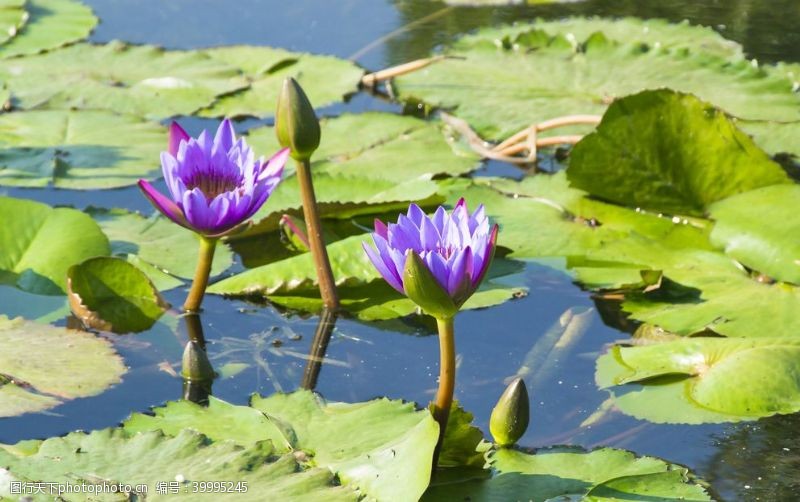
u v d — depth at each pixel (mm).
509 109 5848
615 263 4227
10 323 3658
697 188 4539
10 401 3131
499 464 2904
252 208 3584
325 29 7398
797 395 3205
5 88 6133
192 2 7949
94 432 2869
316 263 3939
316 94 6180
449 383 2758
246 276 4082
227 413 3105
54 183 4910
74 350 3498
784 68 5996
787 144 5062
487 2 7844
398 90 6160
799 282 3869
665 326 3736
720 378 3291
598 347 3715
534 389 3451
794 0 7551
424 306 2609
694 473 2928
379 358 3664
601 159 4586
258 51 6781
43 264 4074
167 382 3477
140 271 3918
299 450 2861
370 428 2945
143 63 6531
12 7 7297
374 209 4590
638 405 3270
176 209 3529
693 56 6203
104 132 5555
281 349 3715
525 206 4695
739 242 4160
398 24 7461
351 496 2592
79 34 7070
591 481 2799
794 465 2961
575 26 6965
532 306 4016
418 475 2596
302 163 3752
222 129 3615
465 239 2684
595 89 5953
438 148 5418
